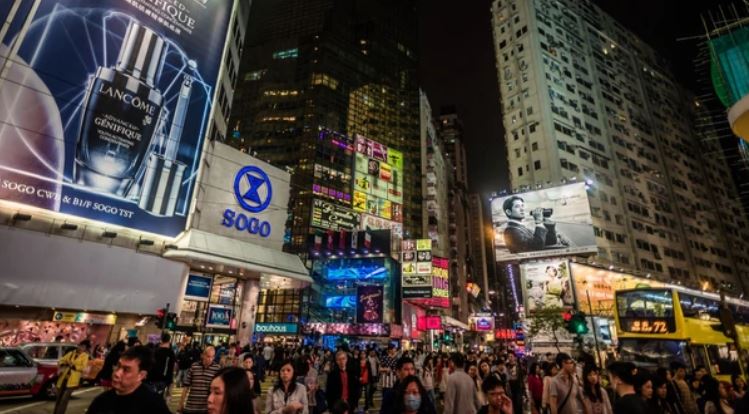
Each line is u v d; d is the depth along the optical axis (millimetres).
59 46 21656
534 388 9984
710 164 84562
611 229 55094
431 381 14398
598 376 6617
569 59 65812
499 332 69938
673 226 66000
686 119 86250
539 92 58406
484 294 146125
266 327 55500
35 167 20031
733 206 83375
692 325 16984
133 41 24828
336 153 81688
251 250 30203
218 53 29703
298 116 85500
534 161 55625
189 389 6730
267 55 97000
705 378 7961
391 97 101688
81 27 22703
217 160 30359
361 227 77562
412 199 91938
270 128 85688
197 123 27484
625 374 5102
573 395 6488
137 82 24594
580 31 72312
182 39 27531
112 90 23375
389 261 54625
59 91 21328
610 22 82750
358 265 55406
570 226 42531
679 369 8430
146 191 24172
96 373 12648
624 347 17578
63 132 21188
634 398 4668
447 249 99250
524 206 45562
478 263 152125
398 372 6352
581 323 17703
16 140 19594
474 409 6316
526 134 57969
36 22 21062
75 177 21312
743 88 9859
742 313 20594
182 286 25453
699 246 68688
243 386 2980
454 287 98312
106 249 22141
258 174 33062
